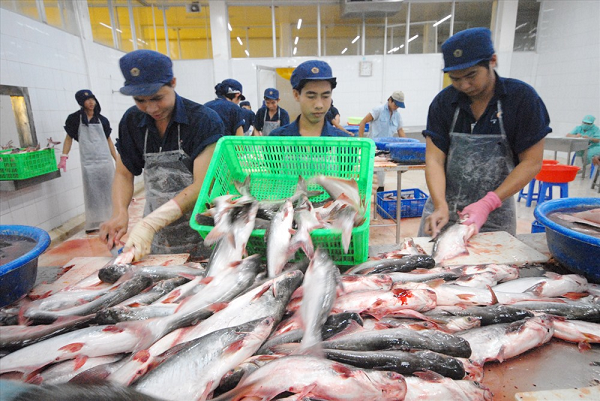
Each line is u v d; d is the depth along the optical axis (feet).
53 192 15.79
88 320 4.14
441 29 34.12
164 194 7.41
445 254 5.62
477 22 35.12
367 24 32.76
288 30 33.91
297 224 5.02
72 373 3.55
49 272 5.80
